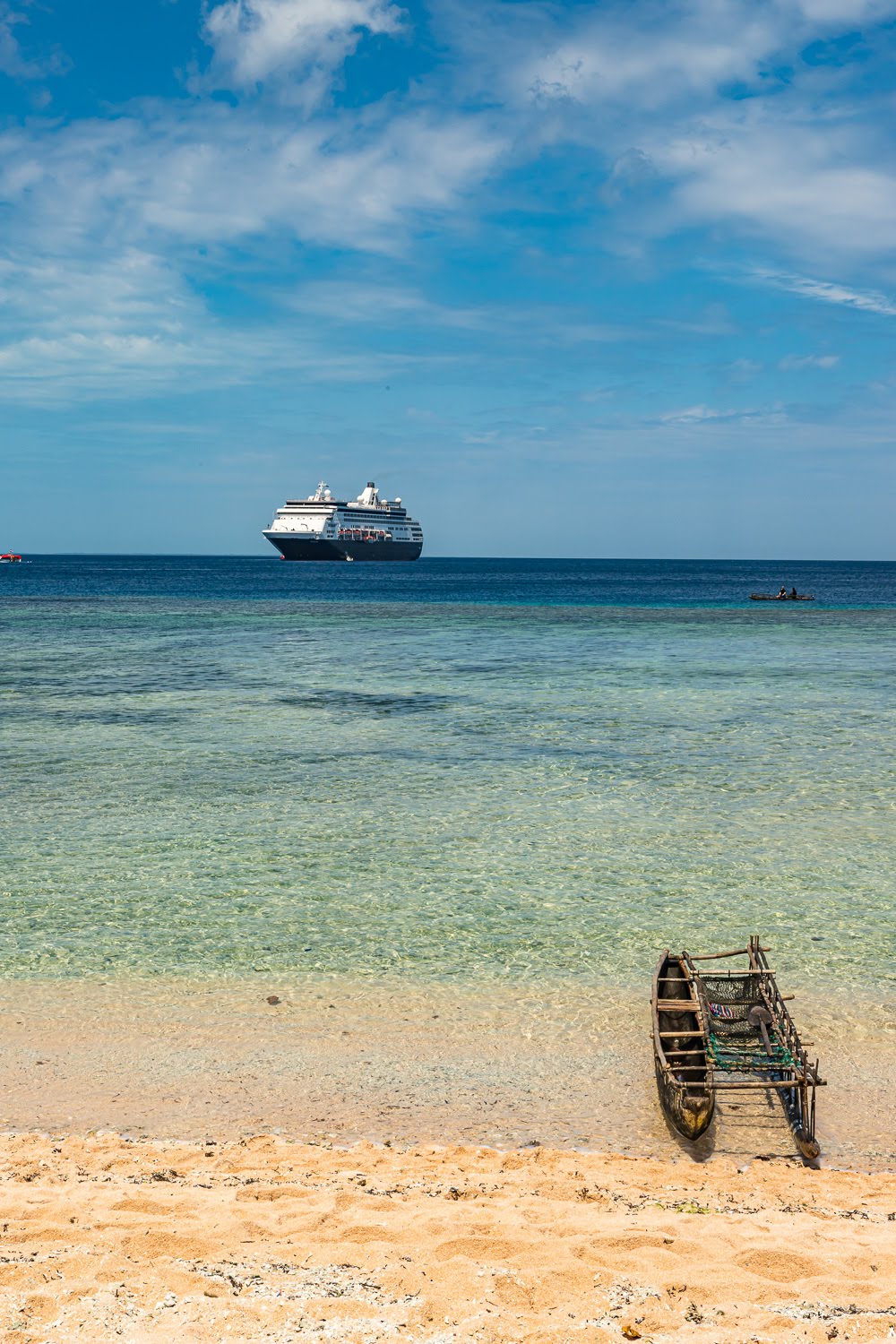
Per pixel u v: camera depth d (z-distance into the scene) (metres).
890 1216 7.81
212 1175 8.44
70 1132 9.64
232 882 17.38
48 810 21.84
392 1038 11.78
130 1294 6.01
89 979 13.38
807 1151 9.35
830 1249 6.97
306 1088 10.59
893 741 29.47
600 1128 9.93
